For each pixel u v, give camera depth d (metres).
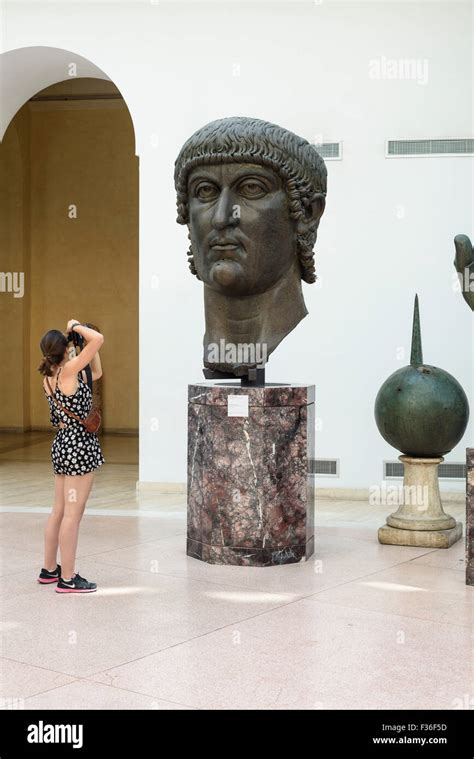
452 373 9.58
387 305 9.67
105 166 16.73
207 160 6.32
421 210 9.59
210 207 6.41
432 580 6.11
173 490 10.04
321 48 9.71
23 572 6.27
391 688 4.11
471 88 9.48
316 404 9.82
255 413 6.38
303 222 6.54
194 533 6.70
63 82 16.61
